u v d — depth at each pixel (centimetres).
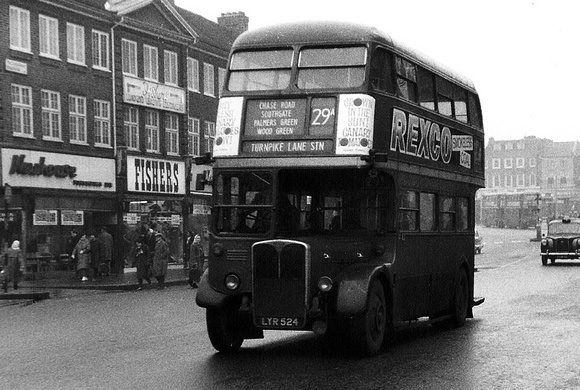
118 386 934
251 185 1159
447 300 1497
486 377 970
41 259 3403
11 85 3322
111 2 3888
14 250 2822
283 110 1158
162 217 4225
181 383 946
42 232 3438
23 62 3378
